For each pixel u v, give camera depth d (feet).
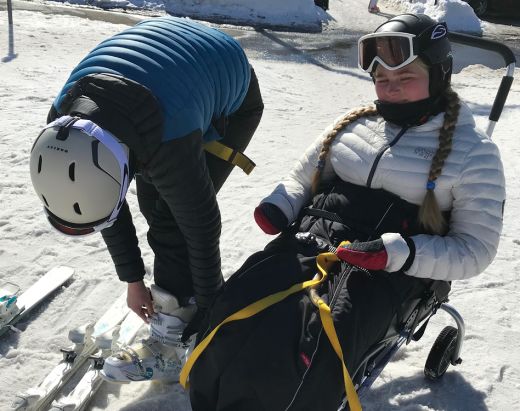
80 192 5.46
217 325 5.54
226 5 38.96
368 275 5.92
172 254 7.43
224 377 5.28
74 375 7.86
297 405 5.08
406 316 6.61
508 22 46.19
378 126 6.64
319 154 7.02
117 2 36.65
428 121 6.35
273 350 5.15
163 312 7.57
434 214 6.19
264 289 5.60
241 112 8.02
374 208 6.39
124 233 6.89
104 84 5.81
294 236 6.31
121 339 8.41
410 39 5.95
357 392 6.29
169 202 6.33
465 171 6.15
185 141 6.05
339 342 5.25
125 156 5.68
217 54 6.91
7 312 8.71
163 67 6.19
